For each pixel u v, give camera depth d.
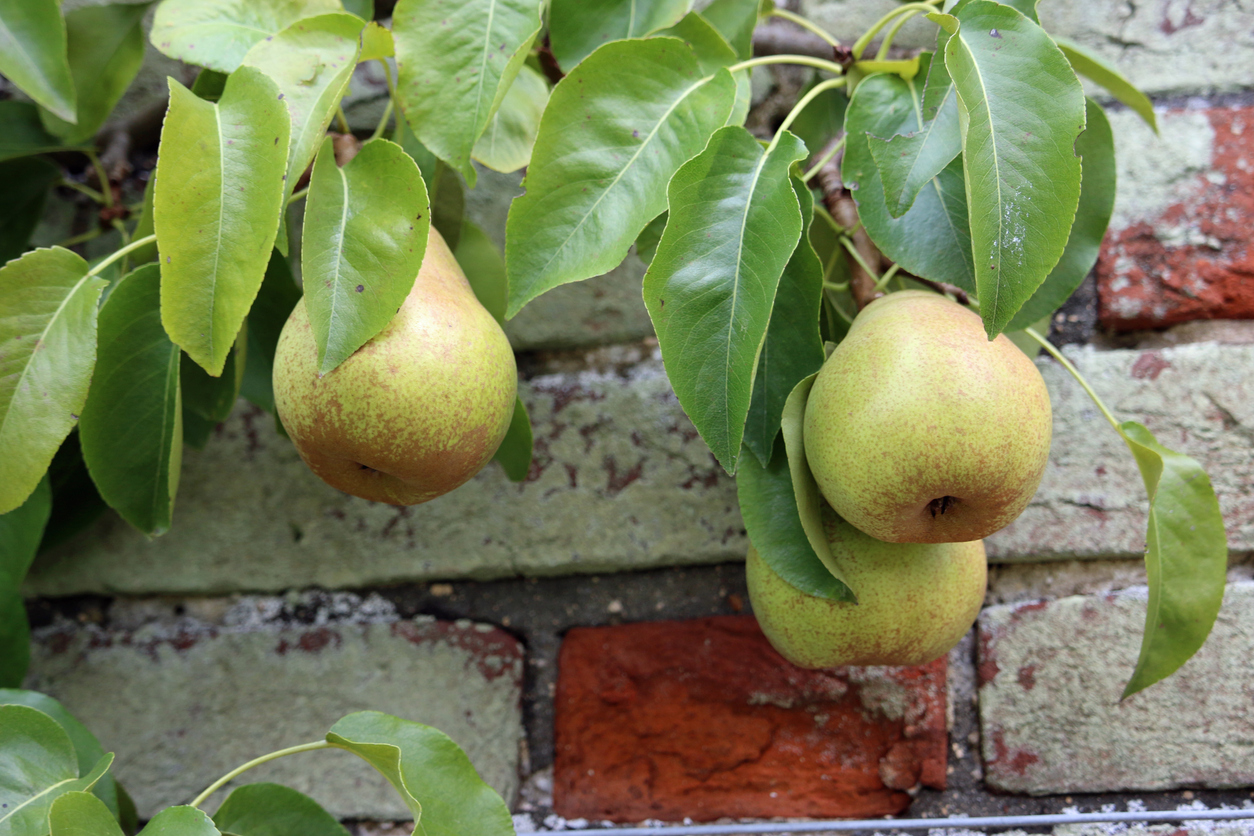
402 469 0.77
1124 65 0.88
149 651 0.89
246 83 0.77
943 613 0.80
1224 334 0.86
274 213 0.76
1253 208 0.86
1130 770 0.85
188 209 0.76
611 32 0.81
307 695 0.88
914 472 0.76
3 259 0.89
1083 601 0.86
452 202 0.84
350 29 0.78
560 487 0.89
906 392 0.76
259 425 0.90
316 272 0.76
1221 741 0.84
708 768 0.86
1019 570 0.87
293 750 0.79
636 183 0.78
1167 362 0.86
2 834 0.77
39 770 0.78
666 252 0.76
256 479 0.90
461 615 0.89
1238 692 0.85
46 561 0.90
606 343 0.90
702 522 0.88
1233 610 0.85
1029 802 0.85
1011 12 0.76
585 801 0.87
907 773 0.86
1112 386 0.87
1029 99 0.75
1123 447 0.86
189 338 0.76
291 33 0.78
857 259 0.82
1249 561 0.86
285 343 0.77
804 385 0.79
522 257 0.77
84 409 0.80
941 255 0.79
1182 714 0.85
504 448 0.83
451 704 0.88
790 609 0.80
